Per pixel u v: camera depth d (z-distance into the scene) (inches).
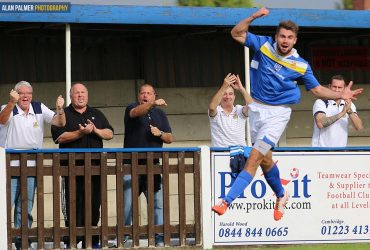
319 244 850.1
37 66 1059.3
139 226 812.0
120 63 1086.4
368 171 860.6
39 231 795.4
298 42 1149.1
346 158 855.1
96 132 834.2
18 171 791.1
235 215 829.2
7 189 787.4
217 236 826.2
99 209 829.2
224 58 1120.8
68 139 826.2
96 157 804.6
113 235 812.0
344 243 855.1
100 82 1076.5
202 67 1112.2
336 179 852.6
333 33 1104.2
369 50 1164.5
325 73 1151.0
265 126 693.9
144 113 842.8
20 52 1052.5
